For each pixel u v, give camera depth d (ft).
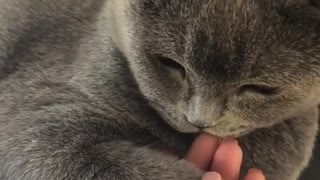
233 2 0.58
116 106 0.73
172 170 0.70
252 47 0.59
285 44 0.60
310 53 0.61
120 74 0.74
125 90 0.73
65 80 0.76
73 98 0.74
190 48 0.60
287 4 0.59
